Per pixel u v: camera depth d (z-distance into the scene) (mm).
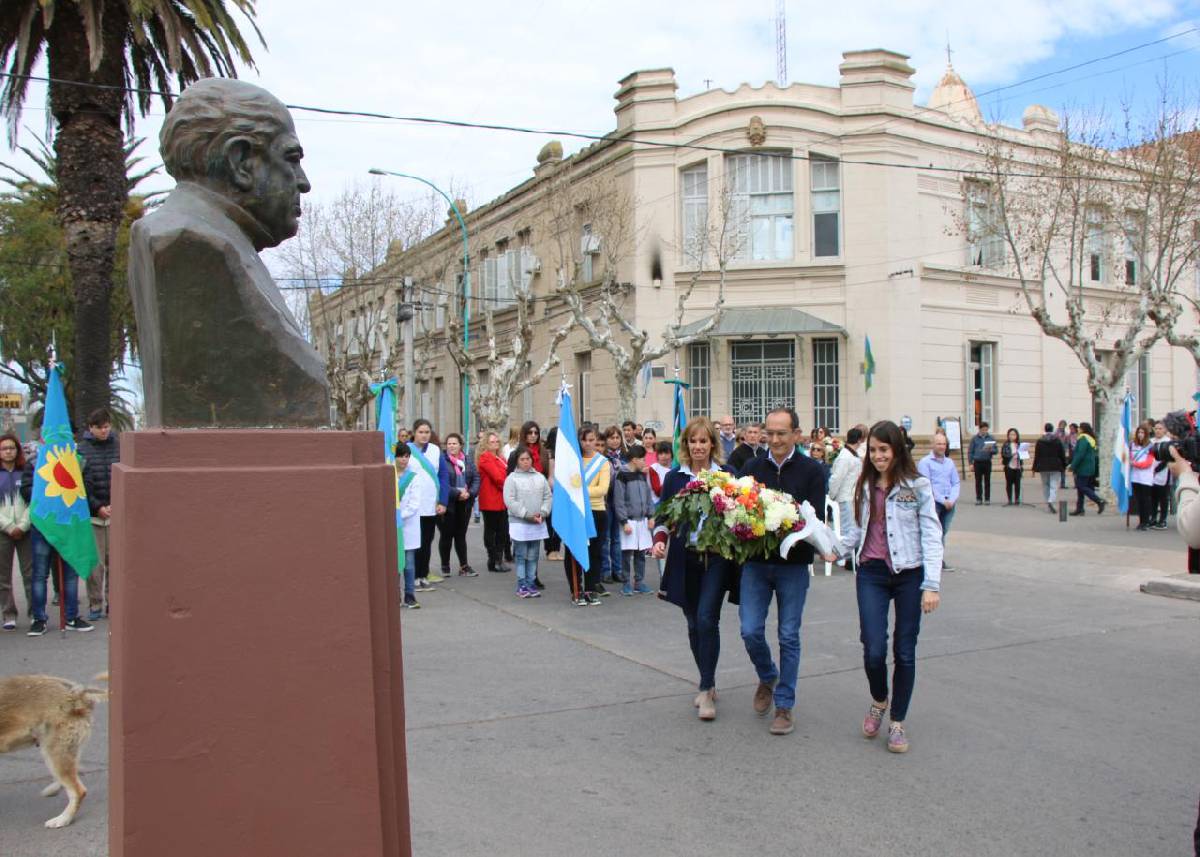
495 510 12656
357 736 2578
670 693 6711
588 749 5492
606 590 11359
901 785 4910
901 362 24312
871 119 23953
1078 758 5285
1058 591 10930
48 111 13445
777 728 5746
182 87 12672
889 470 5547
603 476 10945
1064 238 22141
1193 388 32469
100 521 9391
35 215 26234
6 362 28312
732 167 24562
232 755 2480
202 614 2463
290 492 2543
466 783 4941
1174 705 6289
